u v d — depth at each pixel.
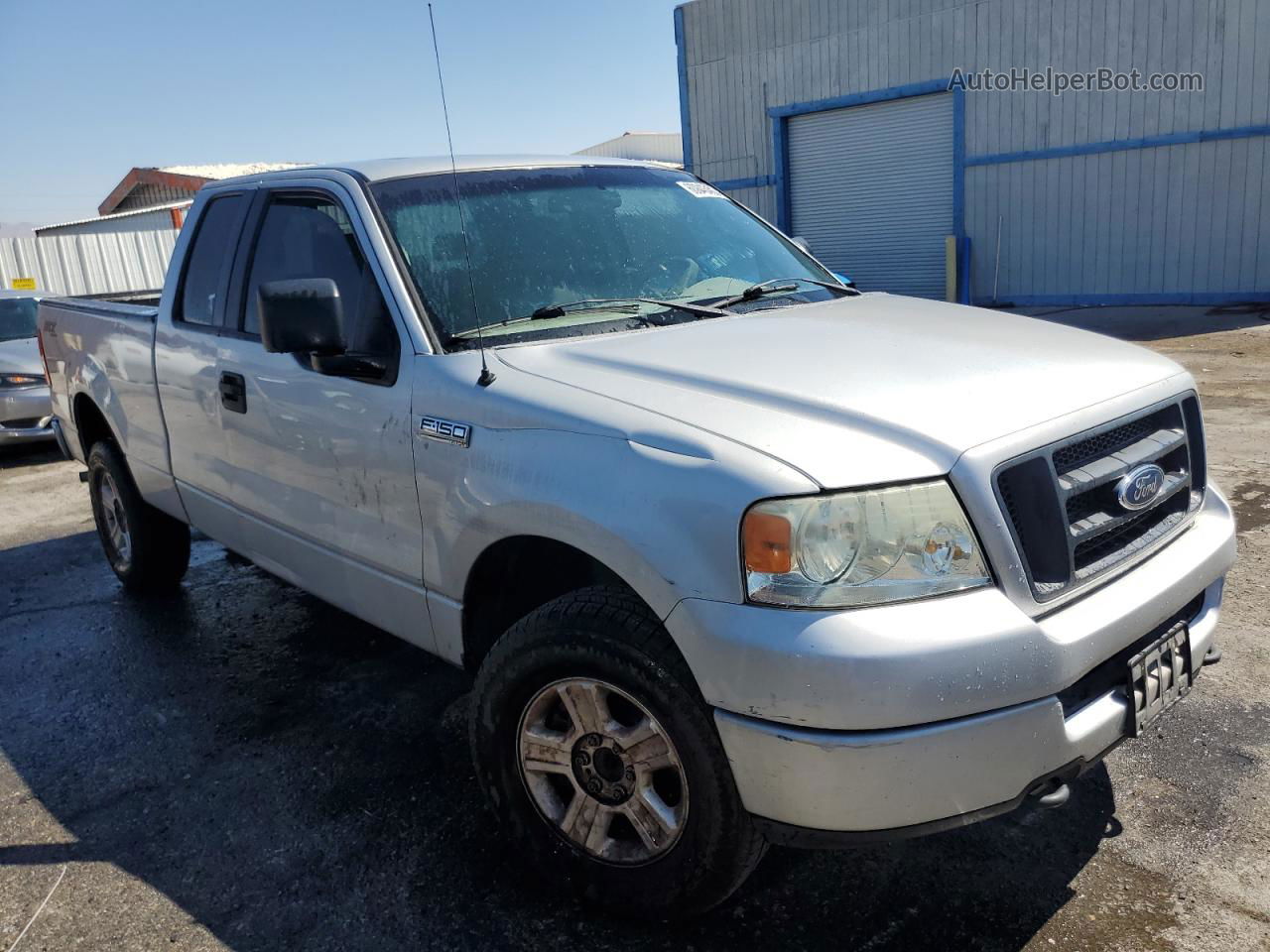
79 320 5.04
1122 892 2.52
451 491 2.66
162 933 2.59
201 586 5.30
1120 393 2.51
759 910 2.54
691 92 19.78
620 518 2.20
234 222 3.87
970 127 16.23
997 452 2.11
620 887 2.47
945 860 2.70
